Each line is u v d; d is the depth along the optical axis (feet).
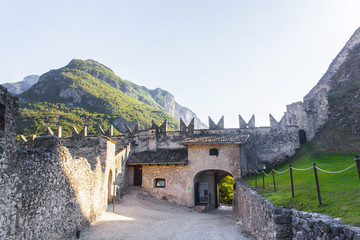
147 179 102.42
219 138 98.43
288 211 32.89
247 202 57.82
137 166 108.47
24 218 28.27
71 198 42.04
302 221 28.76
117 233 48.57
